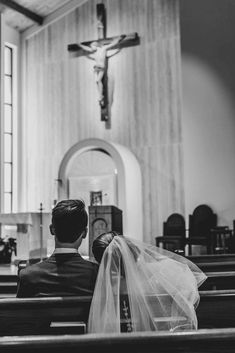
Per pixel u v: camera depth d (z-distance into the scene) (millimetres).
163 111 9836
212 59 9078
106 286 2035
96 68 10227
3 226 9984
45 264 2258
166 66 9898
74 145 9969
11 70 11445
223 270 4426
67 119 10805
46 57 11211
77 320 2207
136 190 9648
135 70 10156
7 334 2229
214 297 2443
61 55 11031
